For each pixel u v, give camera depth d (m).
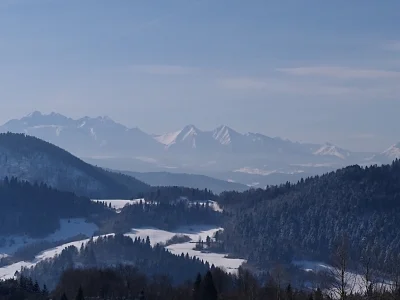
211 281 162.25
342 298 108.12
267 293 184.12
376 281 131.25
